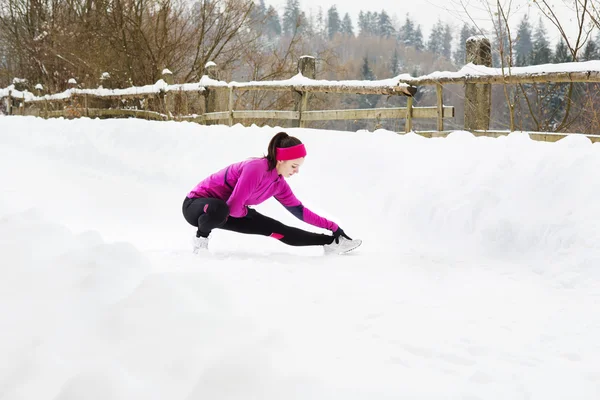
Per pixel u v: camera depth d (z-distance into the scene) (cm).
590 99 613
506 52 630
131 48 1529
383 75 6994
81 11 1781
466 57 645
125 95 1284
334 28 15025
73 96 1514
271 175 376
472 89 632
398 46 11219
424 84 666
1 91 2073
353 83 750
